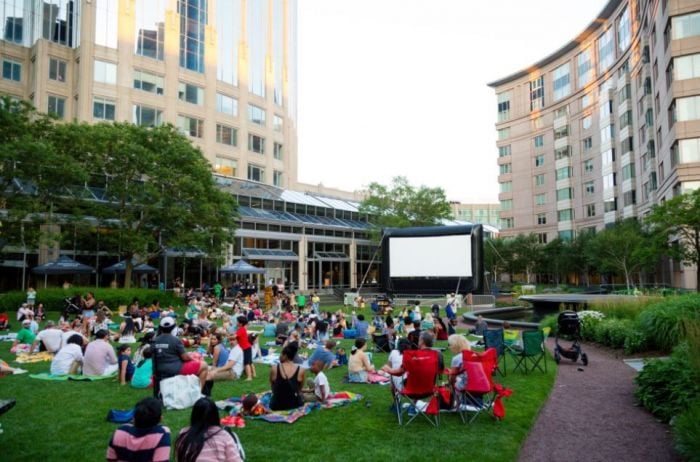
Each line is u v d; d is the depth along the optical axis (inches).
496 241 2581.2
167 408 317.7
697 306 545.3
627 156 2261.3
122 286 1469.0
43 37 1600.6
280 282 1790.1
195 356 453.4
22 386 385.1
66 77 1622.8
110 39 1662.2
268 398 327.3
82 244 1280.8
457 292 1283.2
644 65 1918.1
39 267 1157.7
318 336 673.6
